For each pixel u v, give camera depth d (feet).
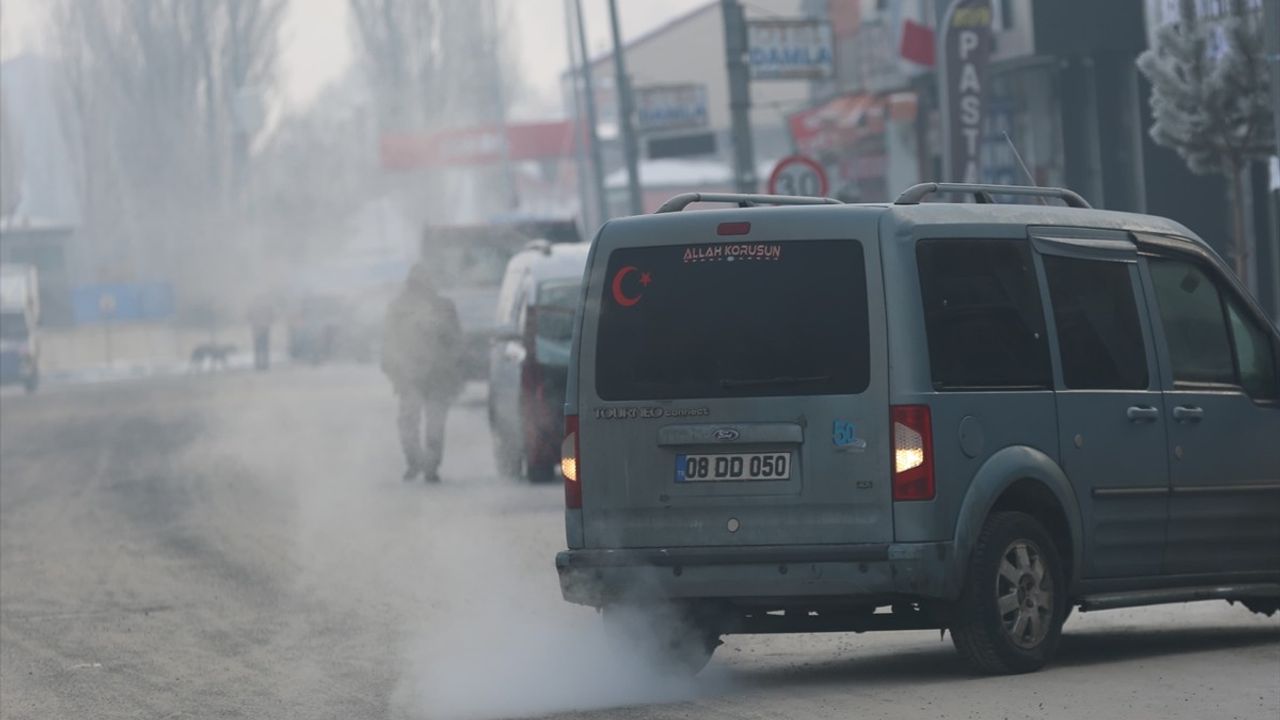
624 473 54.90
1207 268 63.82
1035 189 58.95
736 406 53.78
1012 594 54.29
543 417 122.42
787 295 53.88
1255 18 129.18
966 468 53.16
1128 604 58.70
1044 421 55.72
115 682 59.98
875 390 52.65
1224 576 62.13
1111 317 59.16
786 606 53.98
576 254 130.93
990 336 54.85
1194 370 61.77
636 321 55.31
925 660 59.41
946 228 54.54
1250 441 62.85
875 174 268.82
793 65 232.53
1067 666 56.34
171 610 76.64
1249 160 131.54
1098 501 57.41
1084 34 195.42
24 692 58.85
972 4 186.80
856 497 52.60
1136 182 200.03
